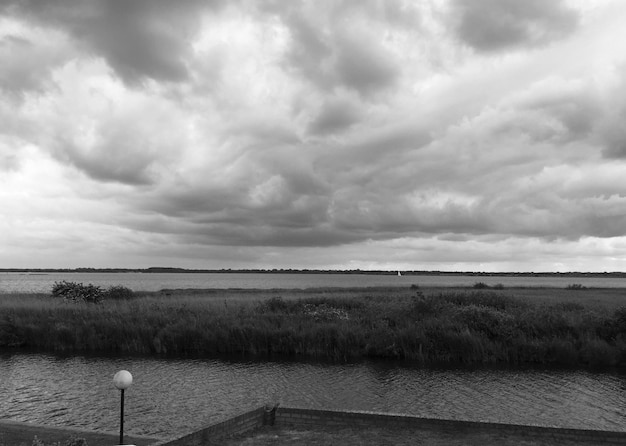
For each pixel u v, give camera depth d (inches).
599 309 1158.3
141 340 1034.7
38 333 1070.4
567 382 767.7
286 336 1007.6
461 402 660.1
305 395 692.1
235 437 322.0
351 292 2108.8
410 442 311.3
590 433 319.3
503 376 805.9
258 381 772.0
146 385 741.9
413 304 1147.9
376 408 628.1
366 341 970.7
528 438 320.8
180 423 553.6
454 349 925.2
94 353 1003.9
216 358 954.1
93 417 574.9
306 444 308.8
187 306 1257.4
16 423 378.0
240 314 1157.7
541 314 1047.0
